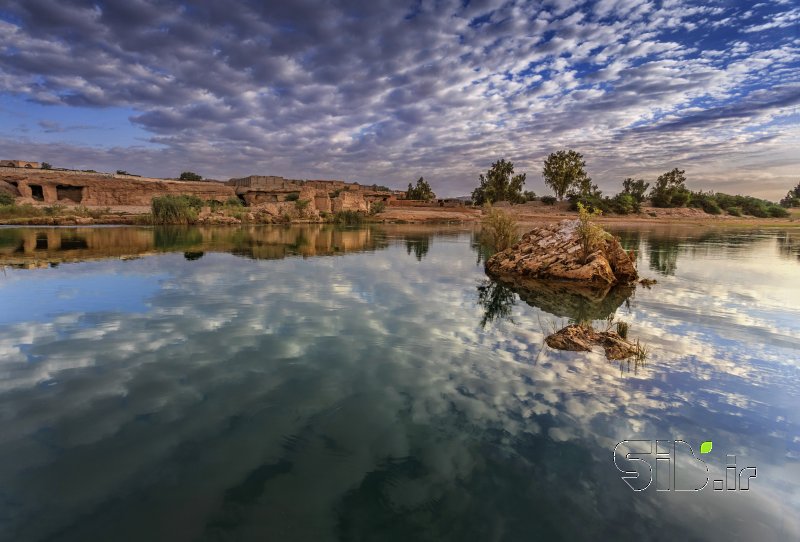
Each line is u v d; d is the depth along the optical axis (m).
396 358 7.53
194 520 3.54
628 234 46.75
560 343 8.34
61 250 24.36
